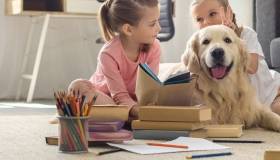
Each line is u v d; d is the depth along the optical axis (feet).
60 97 4.97
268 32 12.25
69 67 15.78
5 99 14.84
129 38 6.95
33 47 15.28
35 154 4.92
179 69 7.17
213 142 5.57
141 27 6.83
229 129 6.00
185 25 16.25
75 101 4.94
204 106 6.09
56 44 15.58
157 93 6.10
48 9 14.97
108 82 6.81
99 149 5.17
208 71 6.68
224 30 6.66
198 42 6.77
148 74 6.10
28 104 13.15
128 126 6.53
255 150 5.09
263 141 5.68
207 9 7.57
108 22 7.16
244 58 6.82
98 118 5.72
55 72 15.61
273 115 6.73
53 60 15.57
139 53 7.11
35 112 10.84
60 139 5.00
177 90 6.04
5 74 15.03
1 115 9.83
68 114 4.92
